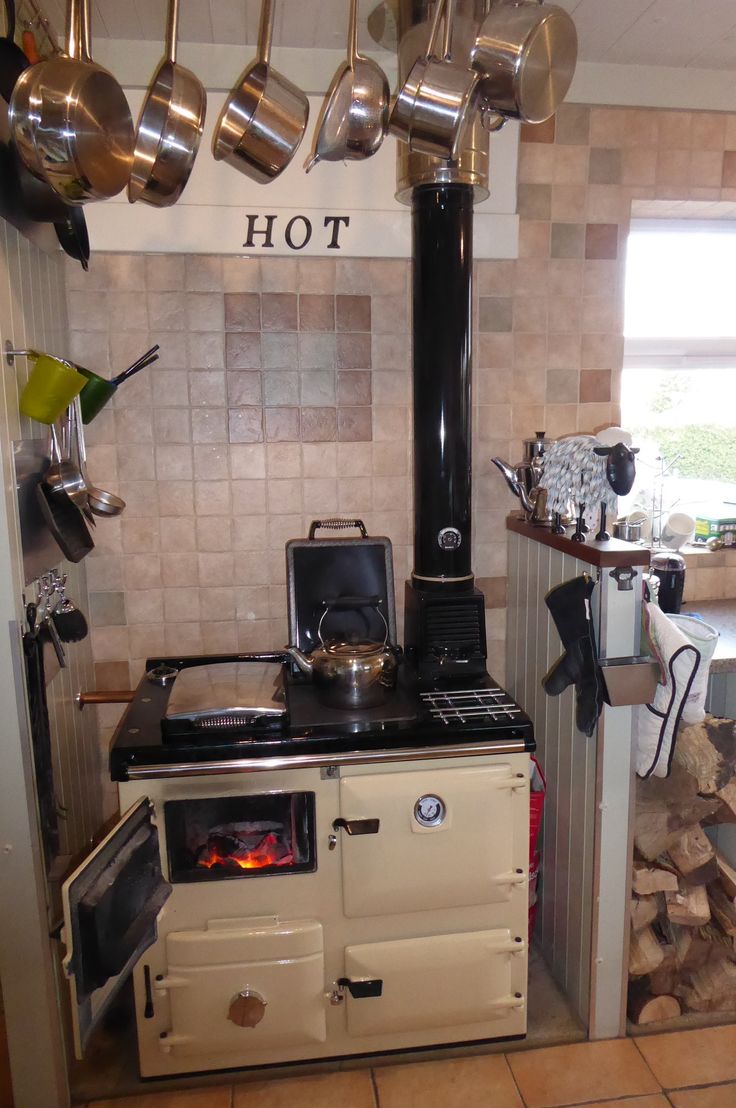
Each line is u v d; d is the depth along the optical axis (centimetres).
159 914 161
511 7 137
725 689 211
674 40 199
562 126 214
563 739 190
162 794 158
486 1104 167
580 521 182
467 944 169
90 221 197
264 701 166
